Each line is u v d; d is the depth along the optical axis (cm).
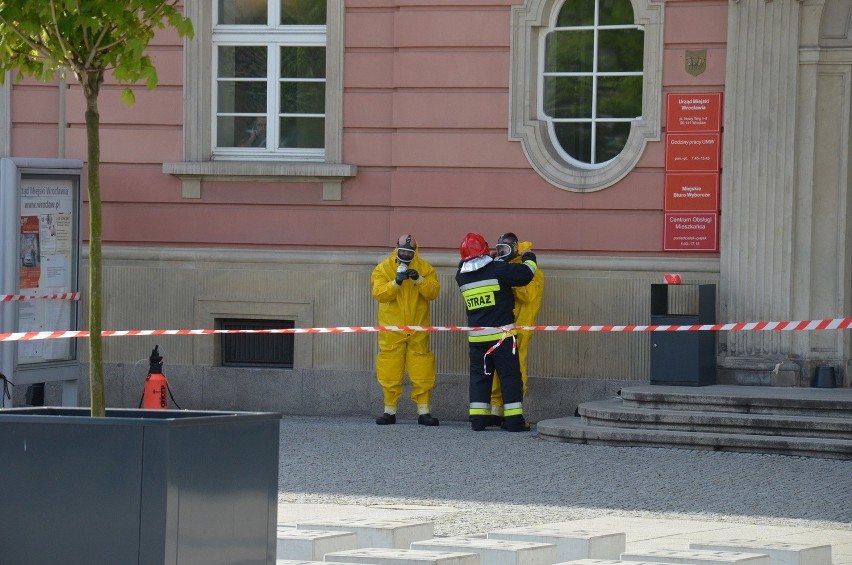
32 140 2297
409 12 2177
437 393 2153
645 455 1739
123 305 2273
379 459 1697
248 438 858
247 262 2234
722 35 2053
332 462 1670
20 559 817
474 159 2155
